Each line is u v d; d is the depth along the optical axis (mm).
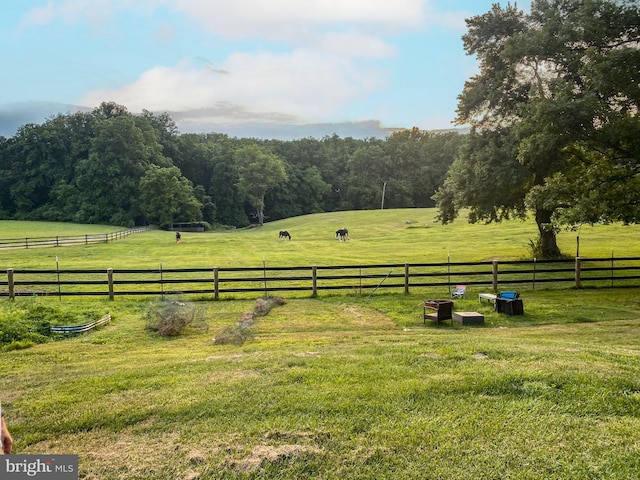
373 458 3861
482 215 23625
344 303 14297
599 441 4027
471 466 3715
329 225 57500
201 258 27594
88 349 8914
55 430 4582
